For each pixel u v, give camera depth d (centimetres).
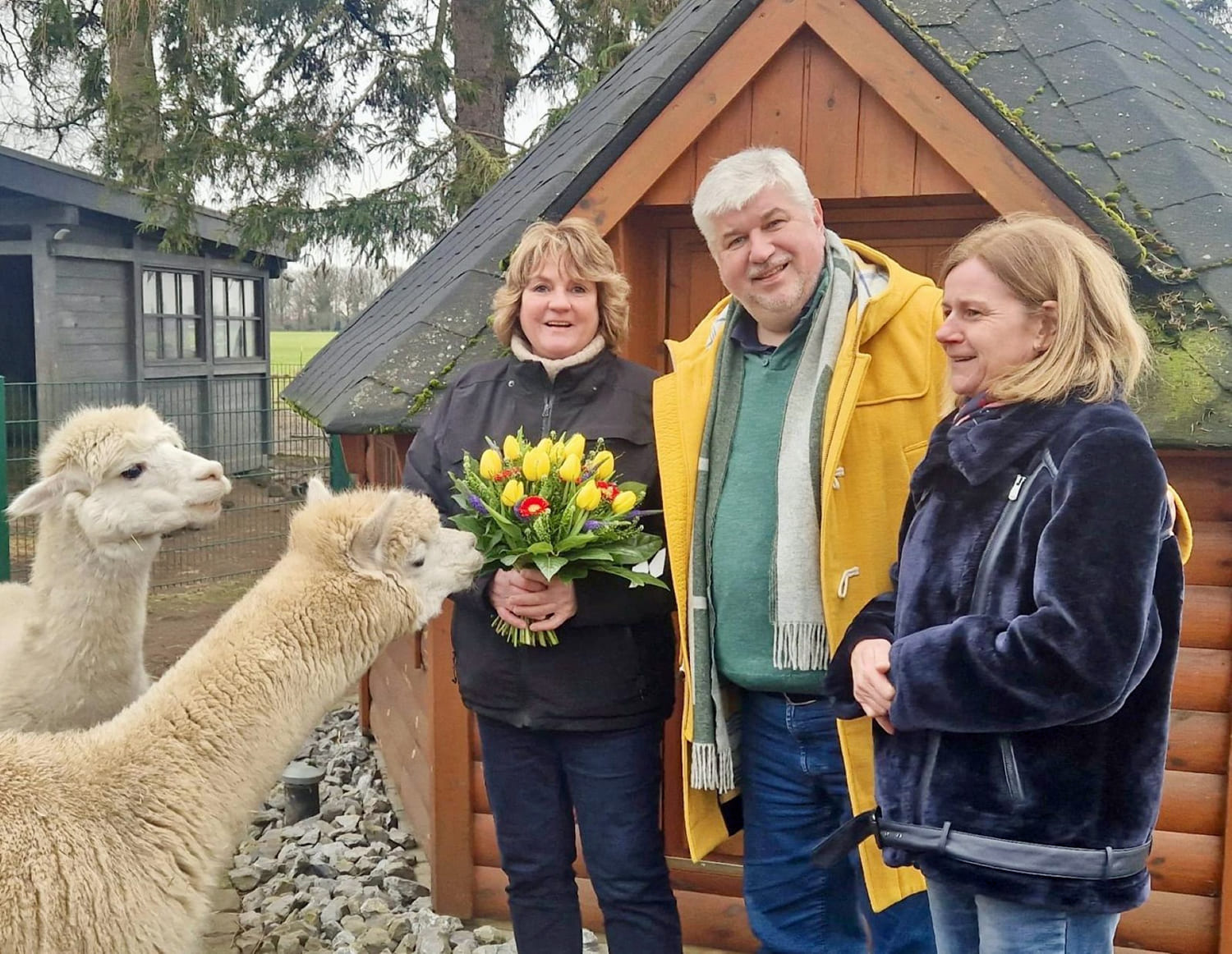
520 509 260
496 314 304
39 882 232
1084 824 193
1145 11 596
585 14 1287
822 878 280
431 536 280
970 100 319
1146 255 312
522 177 604
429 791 441
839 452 254
